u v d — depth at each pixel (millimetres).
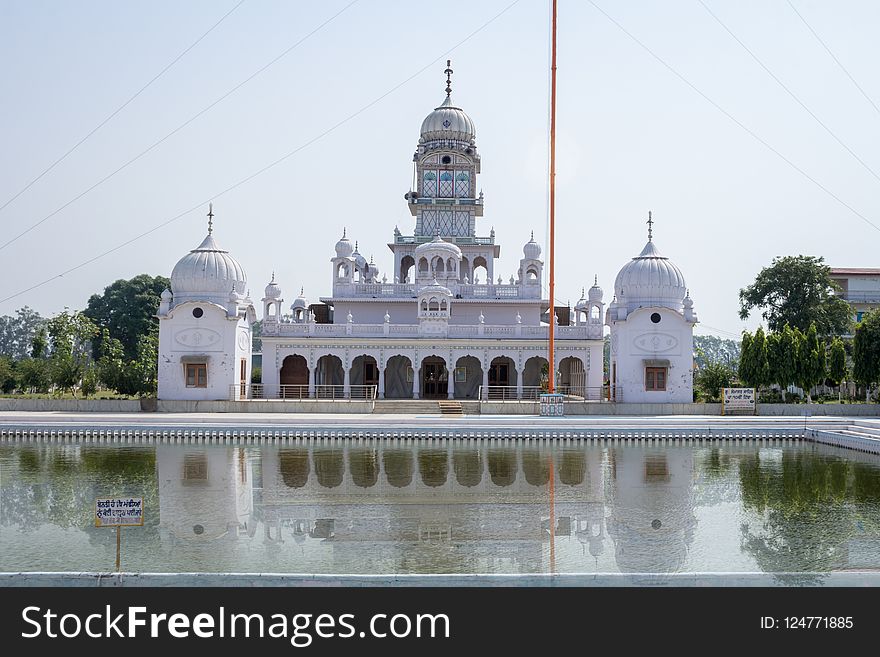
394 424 37688
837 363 50938
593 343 50406
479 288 55969
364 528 18484
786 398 49469
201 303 47750
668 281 49250
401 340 50125
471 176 62875
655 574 13805
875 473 27328
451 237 61094
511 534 17922
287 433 36781
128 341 88812
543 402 41719
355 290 56375
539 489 23906
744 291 69875
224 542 17094
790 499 22375
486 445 35219
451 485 24562
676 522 19281
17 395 56062
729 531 18328
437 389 54250
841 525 19016
